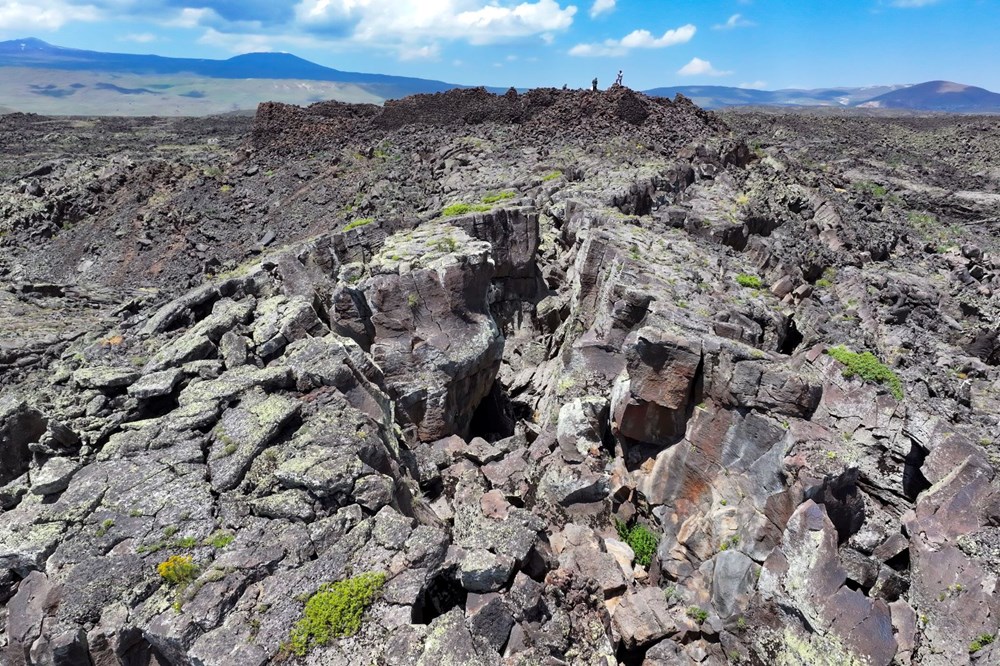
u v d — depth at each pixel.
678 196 53.81
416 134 71.19
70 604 13.63
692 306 26.48
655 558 22.00
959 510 18.41
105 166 74.69
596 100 70.12
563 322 36.94
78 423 19.81
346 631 13.47
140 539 15.13
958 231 72.31
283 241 52.72
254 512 16.14
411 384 27.84
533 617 15.27
